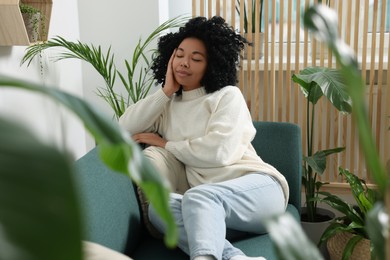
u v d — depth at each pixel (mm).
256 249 1668
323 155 2404
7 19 1902
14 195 221
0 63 2002
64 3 2568
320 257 521
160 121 2057
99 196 1504
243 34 2658
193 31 1989
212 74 1955
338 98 2191
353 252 2193
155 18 2672
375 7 2516
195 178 1900
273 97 2686
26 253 216
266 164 1924
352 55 438
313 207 2527
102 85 2859
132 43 2723
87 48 2365
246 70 2719
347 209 2225
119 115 2539
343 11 2770
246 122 1985
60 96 321
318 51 2834
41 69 2385
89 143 2969
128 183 1763
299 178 2092
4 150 228
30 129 239
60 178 225
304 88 2355
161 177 366
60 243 218
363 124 447
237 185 1719
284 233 500
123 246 1584
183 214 1588
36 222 219
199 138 1853
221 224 1563
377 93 2621
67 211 220
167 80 1995
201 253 1443
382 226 533
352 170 2715
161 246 1729
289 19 2594
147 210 1807
